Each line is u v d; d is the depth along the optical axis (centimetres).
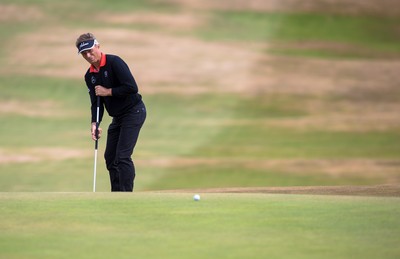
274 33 16462
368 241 2258
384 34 16912
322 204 2777
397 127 12056
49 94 13125
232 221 2497
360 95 13525
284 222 2489
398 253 2130
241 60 14912
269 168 10125
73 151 10694
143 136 11594
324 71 14612
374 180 9719
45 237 2275
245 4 17862
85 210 2653
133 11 16975
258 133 11788
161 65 14462
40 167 9825
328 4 18200
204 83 13838
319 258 2077
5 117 12069
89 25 16100
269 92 13550
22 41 15200
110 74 3447
